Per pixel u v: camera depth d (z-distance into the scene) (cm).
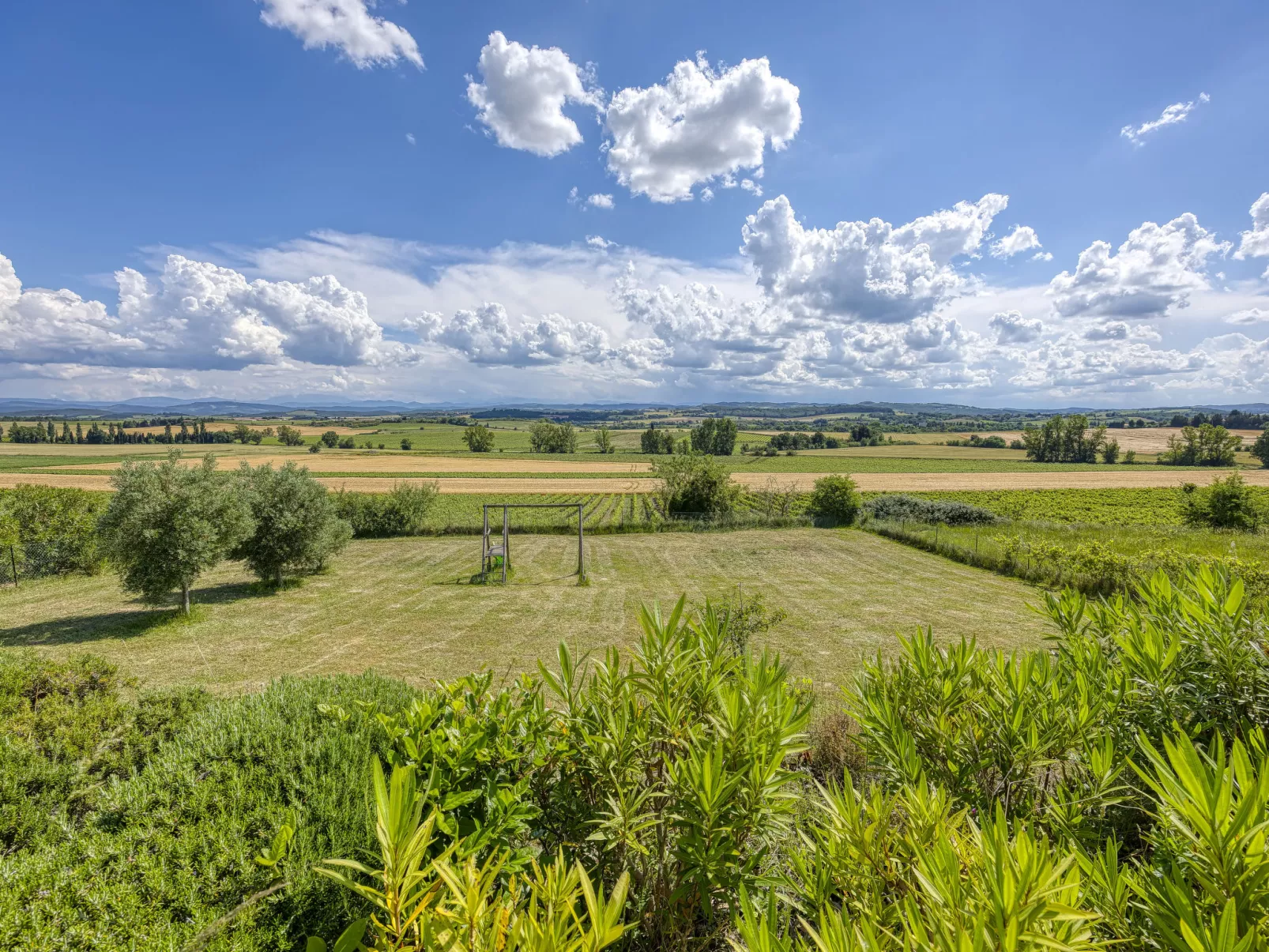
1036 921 103
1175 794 129
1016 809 209
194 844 219
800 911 170
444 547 2503
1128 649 243
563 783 229
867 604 1465
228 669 1012
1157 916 115
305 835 225
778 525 3064
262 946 197
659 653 230
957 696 238
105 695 416
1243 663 218
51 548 1697
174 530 1270
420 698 351
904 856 153
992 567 1922
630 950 205
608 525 2920
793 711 219
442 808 195
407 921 119
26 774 300
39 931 189
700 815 182
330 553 1770
